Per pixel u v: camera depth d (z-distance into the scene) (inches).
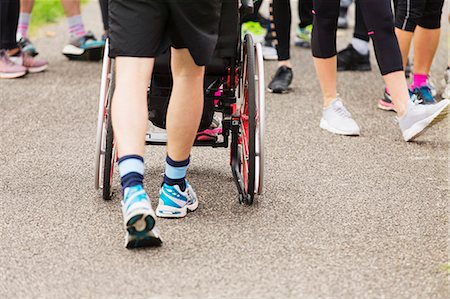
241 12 195.2
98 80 349.1
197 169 235.0
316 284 163.3
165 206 195.6
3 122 283.1
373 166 242.8
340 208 207.3
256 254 176.9
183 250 177.9
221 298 156.3
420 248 183.5
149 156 245.0
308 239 186.1
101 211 201.5
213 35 171.8
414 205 211.5
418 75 307.9
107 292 158.4
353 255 178.2
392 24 262.5
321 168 239.3
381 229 194.2
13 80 345.1
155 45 167.5
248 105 200.4
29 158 244.4
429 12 298.4
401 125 267.6
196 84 180.4
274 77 333.4
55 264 171.2
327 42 271.0
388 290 161.6
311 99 321.1
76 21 385.7
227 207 205.3
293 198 213.2
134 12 164.2
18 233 187.8
